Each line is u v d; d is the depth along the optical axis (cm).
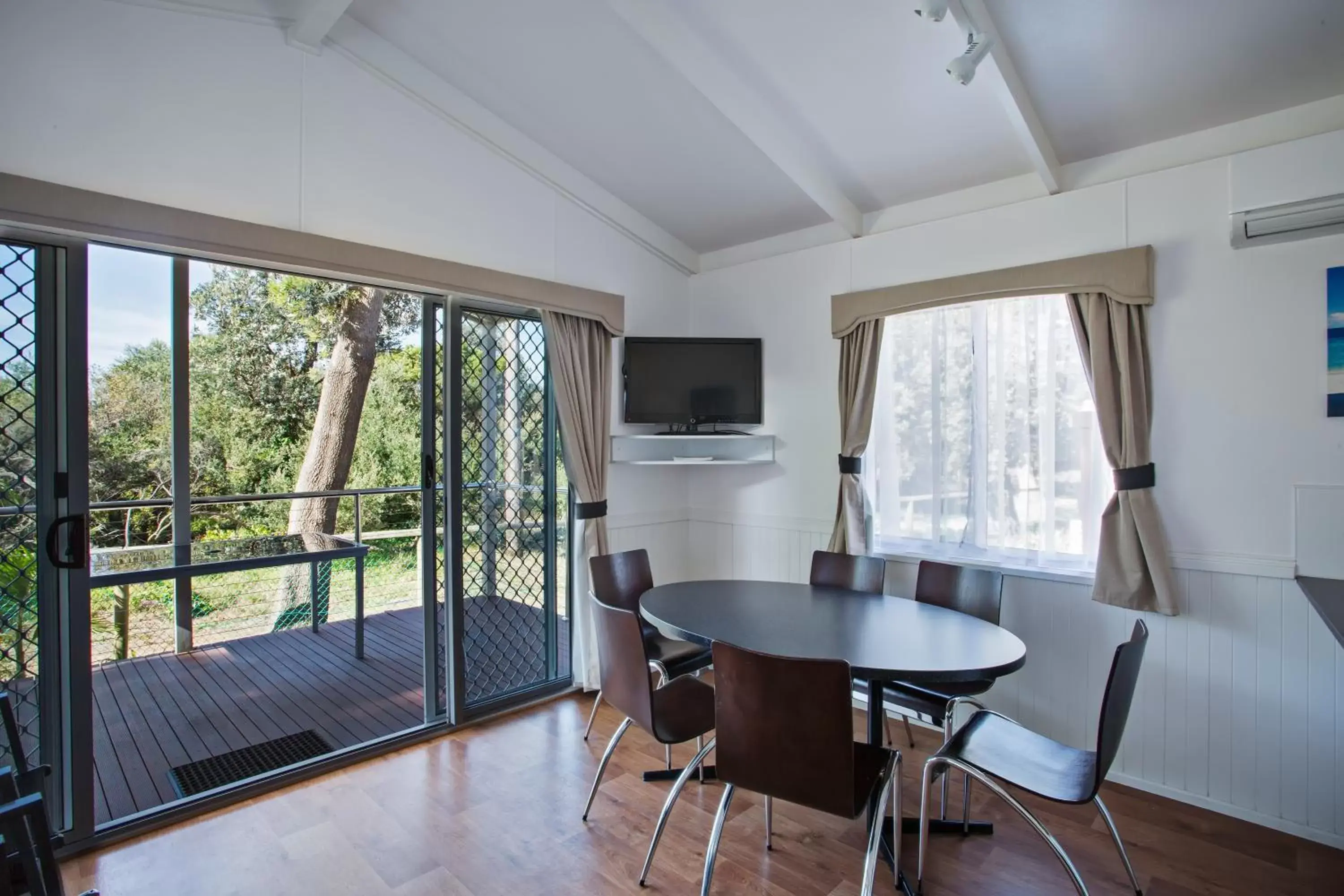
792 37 235
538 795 250
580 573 348
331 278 270
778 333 371
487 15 246
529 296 319
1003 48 218
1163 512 251
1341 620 174
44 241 207
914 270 318
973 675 173
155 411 554
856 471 329
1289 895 194
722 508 398
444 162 294
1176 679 248
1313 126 229
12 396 204
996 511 298
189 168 227
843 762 161
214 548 321
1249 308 233
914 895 192
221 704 339
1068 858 170
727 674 174
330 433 652
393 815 236
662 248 390
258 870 205
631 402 366
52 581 210
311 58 255
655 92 276
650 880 201
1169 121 247
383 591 698
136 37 218
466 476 313
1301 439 224
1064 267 268
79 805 212
